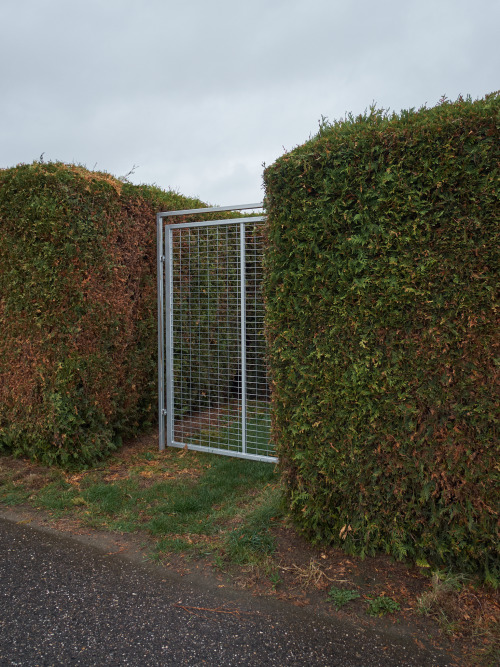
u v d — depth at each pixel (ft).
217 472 15.39
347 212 9.23
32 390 15.97
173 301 19.16
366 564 9.52
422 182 8.63
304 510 10.22
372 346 9.23
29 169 15.51
